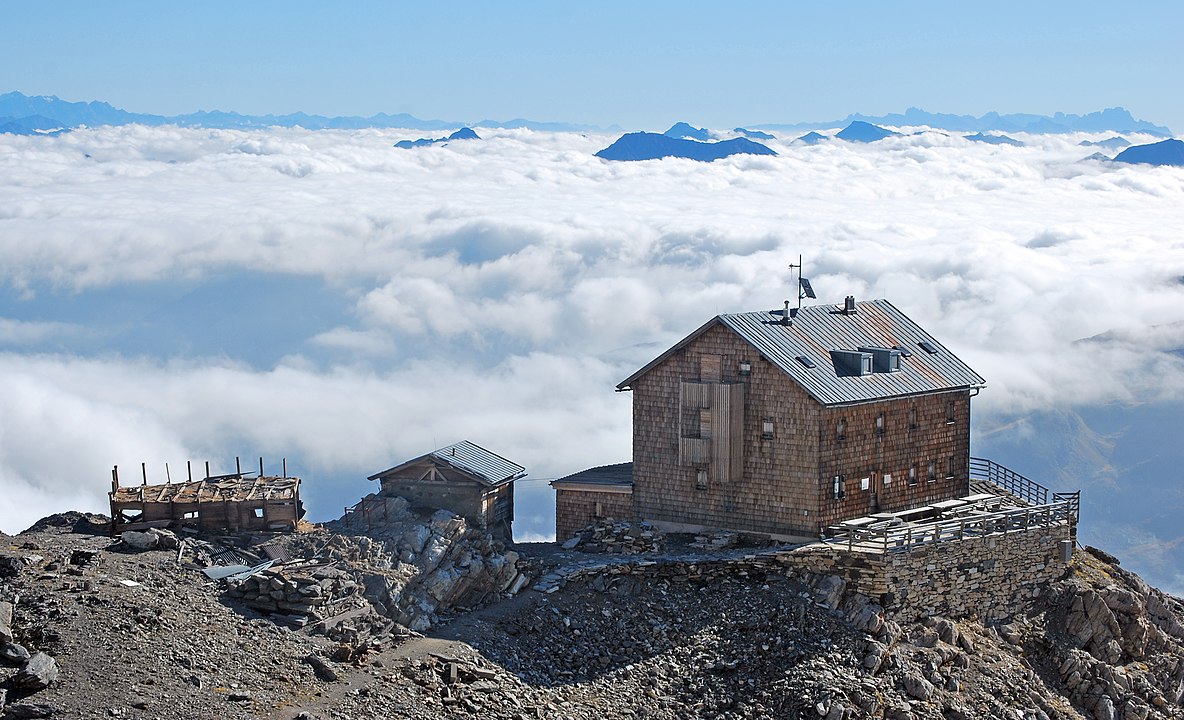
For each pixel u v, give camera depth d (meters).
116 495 73.81
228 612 63.44
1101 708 78.12
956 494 92.25
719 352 85.06
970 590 81.31
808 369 83.25
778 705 68.44
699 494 86.12
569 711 64.00
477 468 83.19
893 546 78.38
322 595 65.62
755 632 74.25
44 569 64.19
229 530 73.31
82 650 56.22
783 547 81.19
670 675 70.38
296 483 77.56
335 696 57.75
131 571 65.31
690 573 78.56
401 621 69.00
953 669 75.88
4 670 53.41
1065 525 86.25
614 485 89.56
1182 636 88.00
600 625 73.25
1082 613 83.31
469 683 63.00
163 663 56.53
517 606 73.25
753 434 84.06
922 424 89.00
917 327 94.88
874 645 73.81
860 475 84.56
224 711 53.75
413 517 78.31
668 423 87.00
